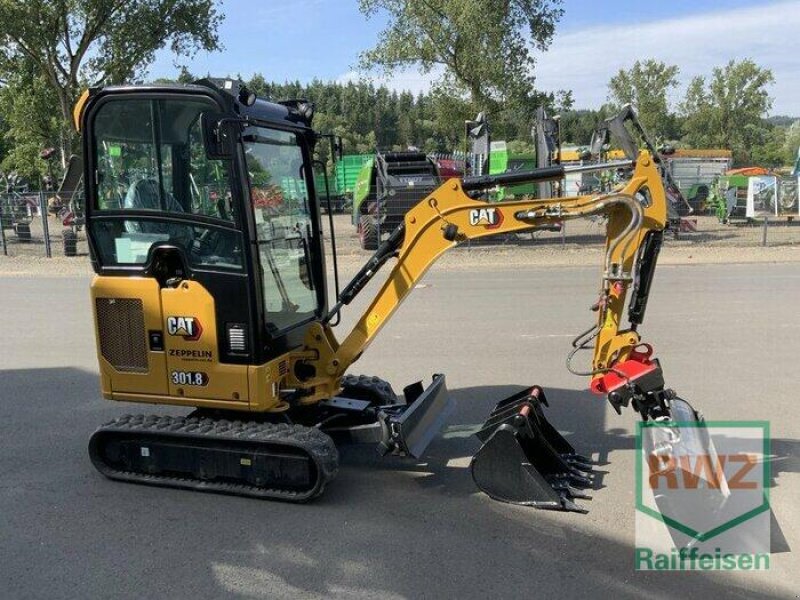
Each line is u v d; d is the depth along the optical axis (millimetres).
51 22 25766
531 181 4820
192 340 4613
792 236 21641
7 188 25344
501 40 21094
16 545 4008
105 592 3531
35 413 6398
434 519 4309
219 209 4492
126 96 4527
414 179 18953
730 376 7207
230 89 4426
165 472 4828
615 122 4770
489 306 11430
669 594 3504
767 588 3566
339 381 5316
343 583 3598
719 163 31953
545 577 3646
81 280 15047
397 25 21562
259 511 4438
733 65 57781
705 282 13617
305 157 5426
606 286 4570
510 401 5168
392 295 5035
